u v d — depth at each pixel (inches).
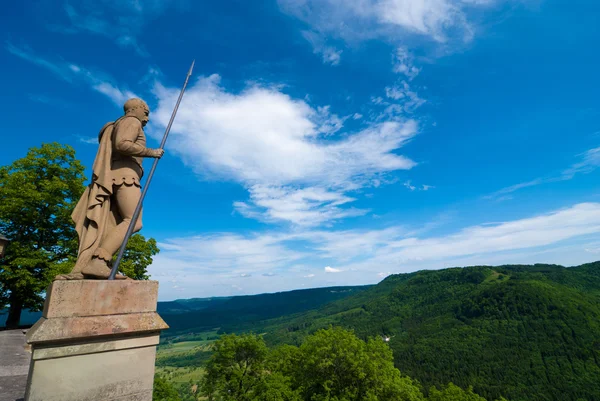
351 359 1483.8
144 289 195.8
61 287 167.9
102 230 204.4
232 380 1488.7
